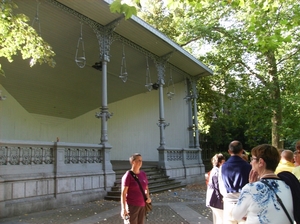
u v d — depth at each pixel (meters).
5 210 8.05
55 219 7.89
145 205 4.70
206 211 8.89
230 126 24.67
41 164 9.45
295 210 2.49
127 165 16.45
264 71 19.86
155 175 14.80
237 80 20.73
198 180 18.23
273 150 2.66
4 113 15.20
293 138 18.66
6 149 8.46
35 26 12.06
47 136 18.48
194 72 19.33
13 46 7.94
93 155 11.55
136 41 14.45
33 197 8.98
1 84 14.77
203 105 24.23
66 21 12.09
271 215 2.38
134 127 21.52
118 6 4.40
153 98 21.12
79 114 20.36
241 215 2.53
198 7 6.43
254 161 2.78
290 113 18.23
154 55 16.03
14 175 8.54
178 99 20.31
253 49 17.73
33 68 14.32
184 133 19.69
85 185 10.82
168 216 8.17
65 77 16.05
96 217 8.12
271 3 6.53
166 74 18.95
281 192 2.45
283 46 18.62
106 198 11.33
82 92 18.25
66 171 10.20
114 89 19.91
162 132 16.02
